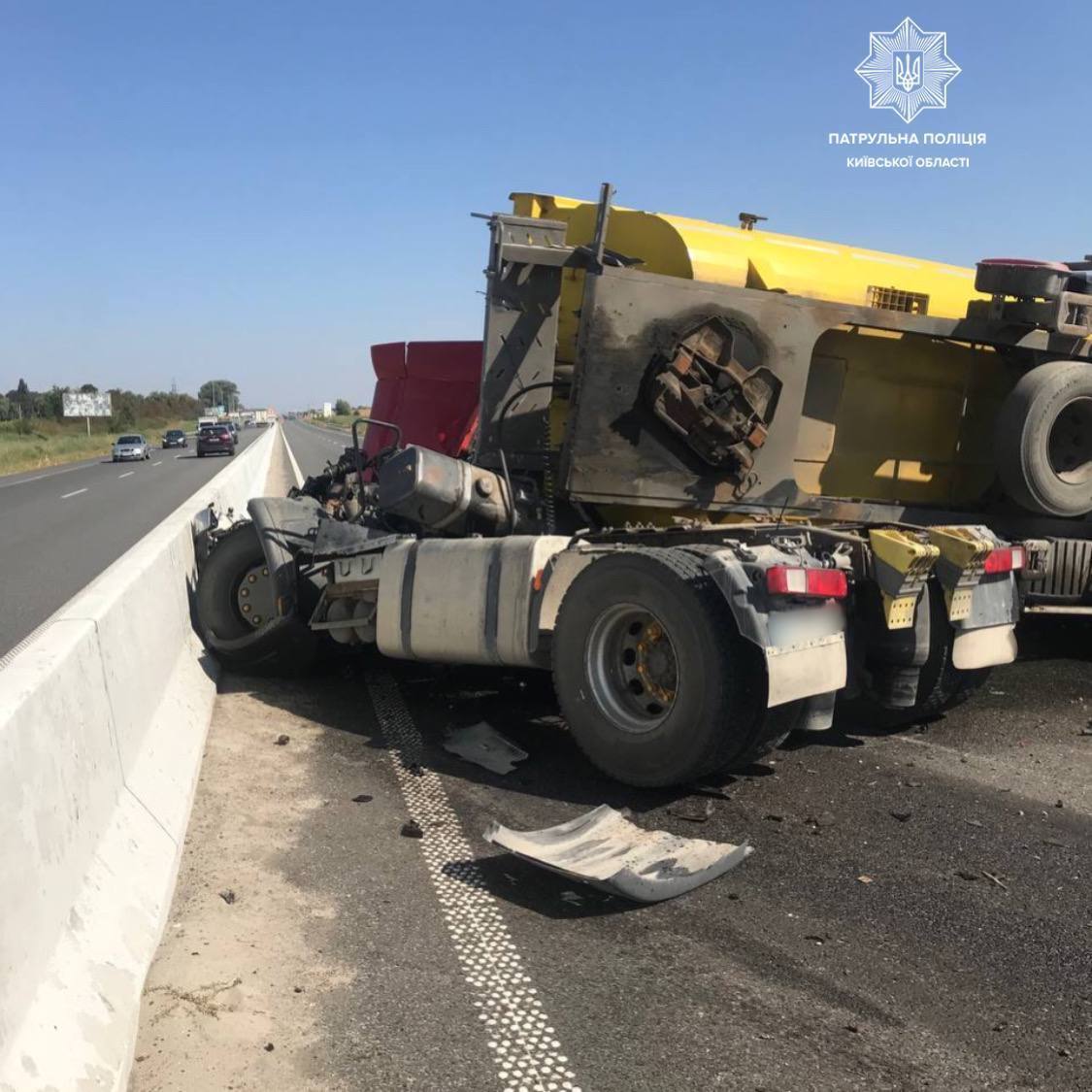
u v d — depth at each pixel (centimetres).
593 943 359
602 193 575
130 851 368
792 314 595
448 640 597
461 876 412
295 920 371
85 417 10925
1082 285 659
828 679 491
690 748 478
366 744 583
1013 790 516
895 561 521
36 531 2036
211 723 613
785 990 329
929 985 333
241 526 745
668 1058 292
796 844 448
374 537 668
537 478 658
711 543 539
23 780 275
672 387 574
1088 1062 293
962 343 665
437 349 799
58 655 332
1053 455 639
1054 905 391
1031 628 870
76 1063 253
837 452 655
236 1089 275
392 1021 309
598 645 519
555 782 524
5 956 244
